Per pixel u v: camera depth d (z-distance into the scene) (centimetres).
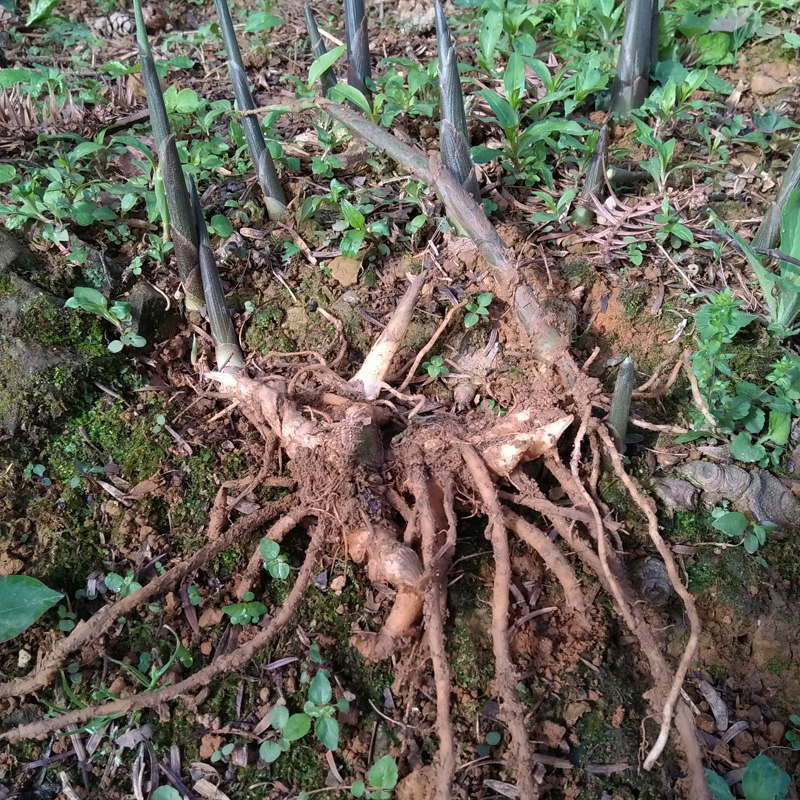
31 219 68
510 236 70
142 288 66
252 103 67
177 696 50
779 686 54
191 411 64
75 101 82
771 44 86
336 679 53
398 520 57
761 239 68
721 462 61
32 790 50
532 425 55
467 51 87
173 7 99
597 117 80
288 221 72
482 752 51
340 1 100
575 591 52
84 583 56
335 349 65
